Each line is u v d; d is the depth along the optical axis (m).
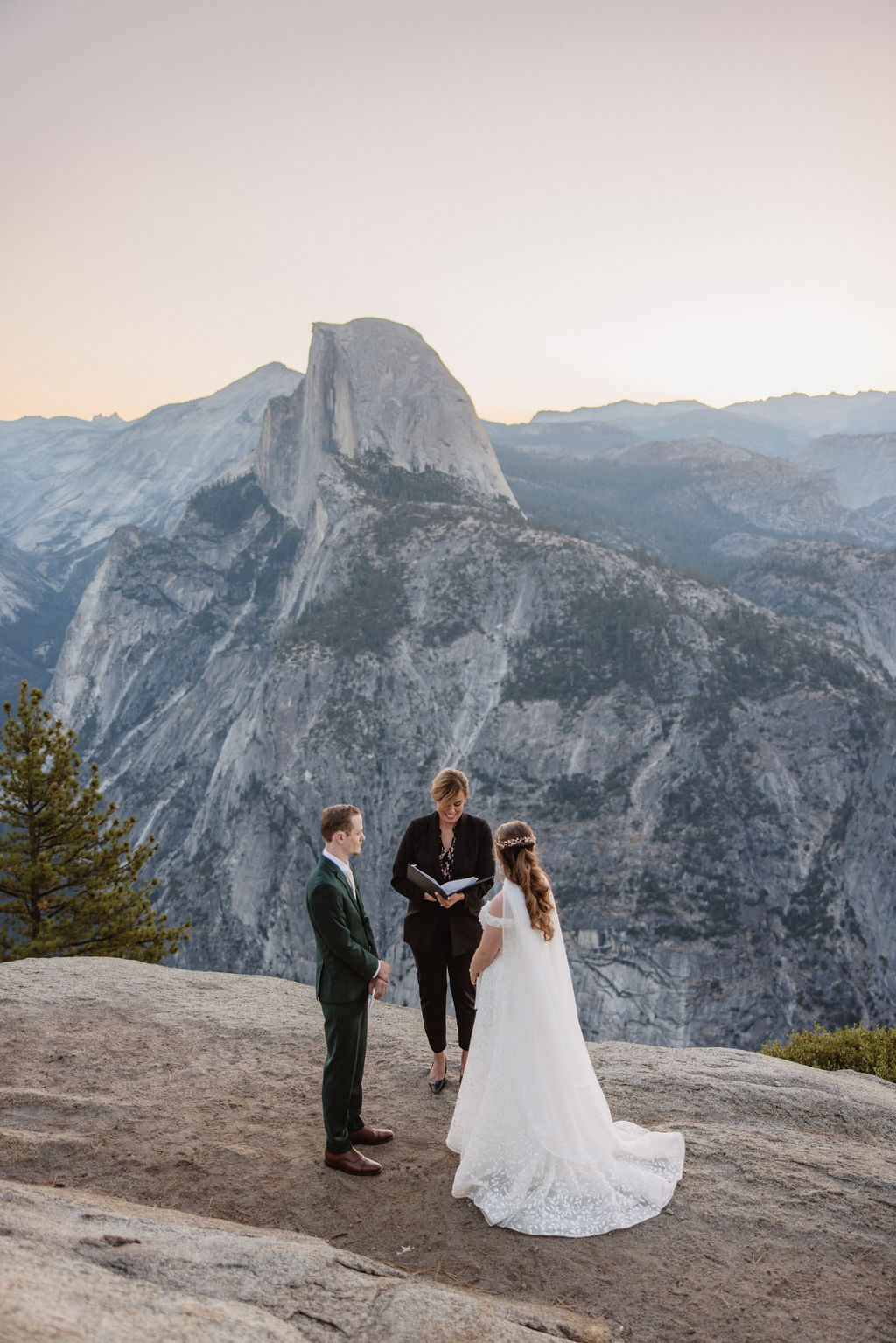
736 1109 5.86
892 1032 11.31
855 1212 4.48
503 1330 3.21
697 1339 3.54
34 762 17.16
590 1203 4.39
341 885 4.98
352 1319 3.11
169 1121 5.40
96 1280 2.85
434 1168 4.89
